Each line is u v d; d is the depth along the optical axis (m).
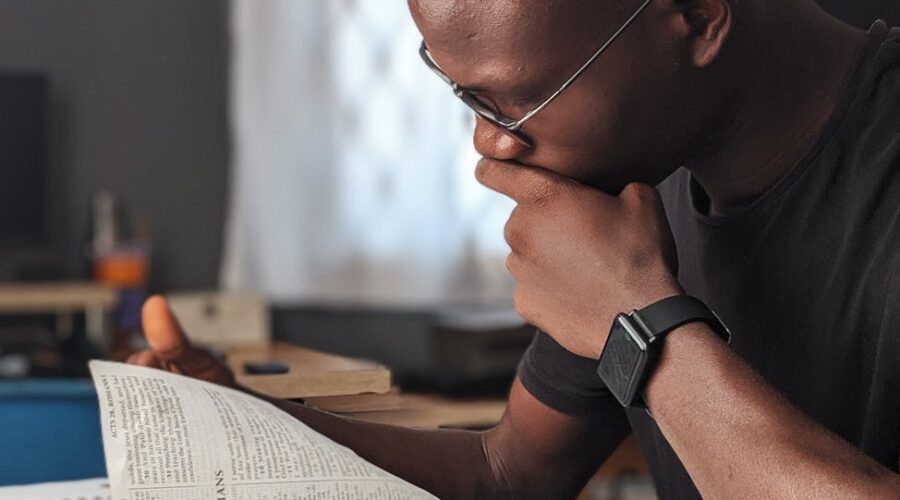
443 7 0.78
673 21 0.79
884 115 0.84
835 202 0.85
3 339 3.77
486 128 0.85
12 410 1.22
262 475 0.82
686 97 0.81
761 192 0.89
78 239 4.16
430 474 1.02
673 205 1.01
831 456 0.70
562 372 1.02
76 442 1.25
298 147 3.99
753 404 0.73
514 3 0.77
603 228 0.82
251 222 4.07
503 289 3.75
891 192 0.82
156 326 0.99
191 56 4.25
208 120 4.27
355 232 3.92
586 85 0.79
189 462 0.81
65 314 4.04
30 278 4.07
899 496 0.67
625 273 0.80
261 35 4.02
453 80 0.82
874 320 0.81
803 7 0.87
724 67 0.82
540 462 1.05
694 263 0.97
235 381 1.00
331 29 3.95
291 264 3.99
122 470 0.80
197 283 4.28
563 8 0.77
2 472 1.22
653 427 1.03
